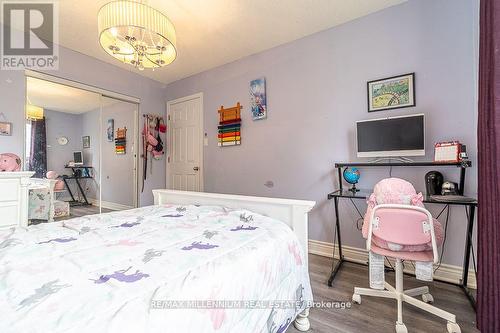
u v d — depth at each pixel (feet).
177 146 12.48
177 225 4.41
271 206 5.11
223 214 5.17
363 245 7.43
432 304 5.25
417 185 6.66
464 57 6.07
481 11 4.26
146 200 12.10
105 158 10.77
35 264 2.73
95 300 2.02
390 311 5.01
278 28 7.97
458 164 5.62
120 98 10.94
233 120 10.23
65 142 9.50
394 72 6.97
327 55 8.06
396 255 4.58
